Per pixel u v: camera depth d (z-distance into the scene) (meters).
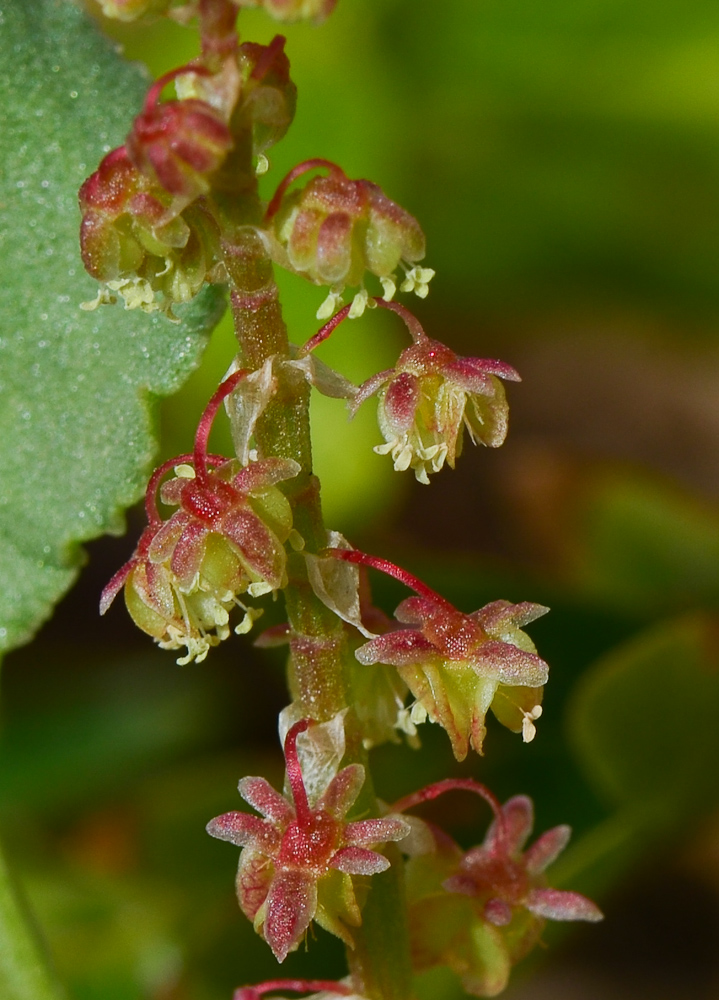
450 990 0.10
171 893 0.11
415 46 0.13
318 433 0.12
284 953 0.08
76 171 0.09
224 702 0.13
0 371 0.09
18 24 0.09
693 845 0.13
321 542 0.08
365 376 0.12
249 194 0.08
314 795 0.08
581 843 0.10
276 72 0.08
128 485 0.09
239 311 0.08
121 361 0.09
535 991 0.13
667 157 0.13
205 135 0.08
